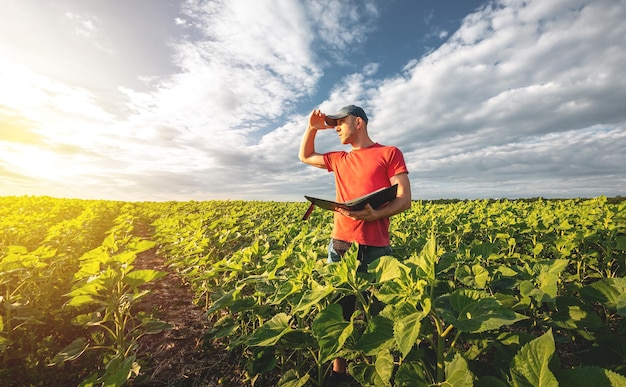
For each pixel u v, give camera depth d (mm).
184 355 3887
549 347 1400
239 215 12000
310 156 3820
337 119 3404
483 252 3283
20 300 4559
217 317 4758
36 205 16781
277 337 2406
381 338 1921
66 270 6754
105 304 3133
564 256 4664
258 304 3254
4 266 4328
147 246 3418
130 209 19797
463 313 1812
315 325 2166
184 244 6543
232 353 3828
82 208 19719
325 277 2688
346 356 2406
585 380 1358
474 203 13258
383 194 2590
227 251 6434
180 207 20297
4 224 8383
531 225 6305
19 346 3805
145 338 4312
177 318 4957
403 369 1938
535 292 2482
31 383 3242
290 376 2791
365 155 3178
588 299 2529
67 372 3455
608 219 5496
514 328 2951
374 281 2461
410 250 4957
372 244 3111
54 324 4551
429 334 2250
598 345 2291
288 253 3502
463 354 2297
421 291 1897
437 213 9523
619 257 4762
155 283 6742
